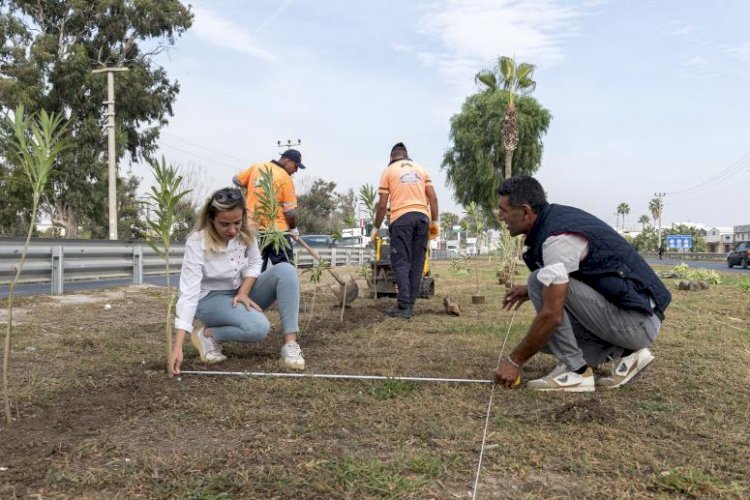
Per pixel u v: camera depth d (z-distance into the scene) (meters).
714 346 4.59
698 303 8.14
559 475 2.07
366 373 3.53
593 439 2.40
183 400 2.86
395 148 6.57
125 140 27.66
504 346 4.49
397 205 6.16
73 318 5.92
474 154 30.67
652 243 87.88
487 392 3.13
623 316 3.08
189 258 3.43
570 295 3.06
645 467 2.14
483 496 1.90
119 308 6.83
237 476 2.00
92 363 3.69
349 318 6.00
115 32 27.84
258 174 5.92
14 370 3.49
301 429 2.47
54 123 2.54
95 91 26.59
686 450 2.30
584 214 3.11
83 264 8.91
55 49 26.44
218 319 3.69
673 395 3.11
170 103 30.86
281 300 3.66
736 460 2.21
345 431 2.48
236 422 2.55
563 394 3.10
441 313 6.56
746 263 30.27
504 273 11.34
